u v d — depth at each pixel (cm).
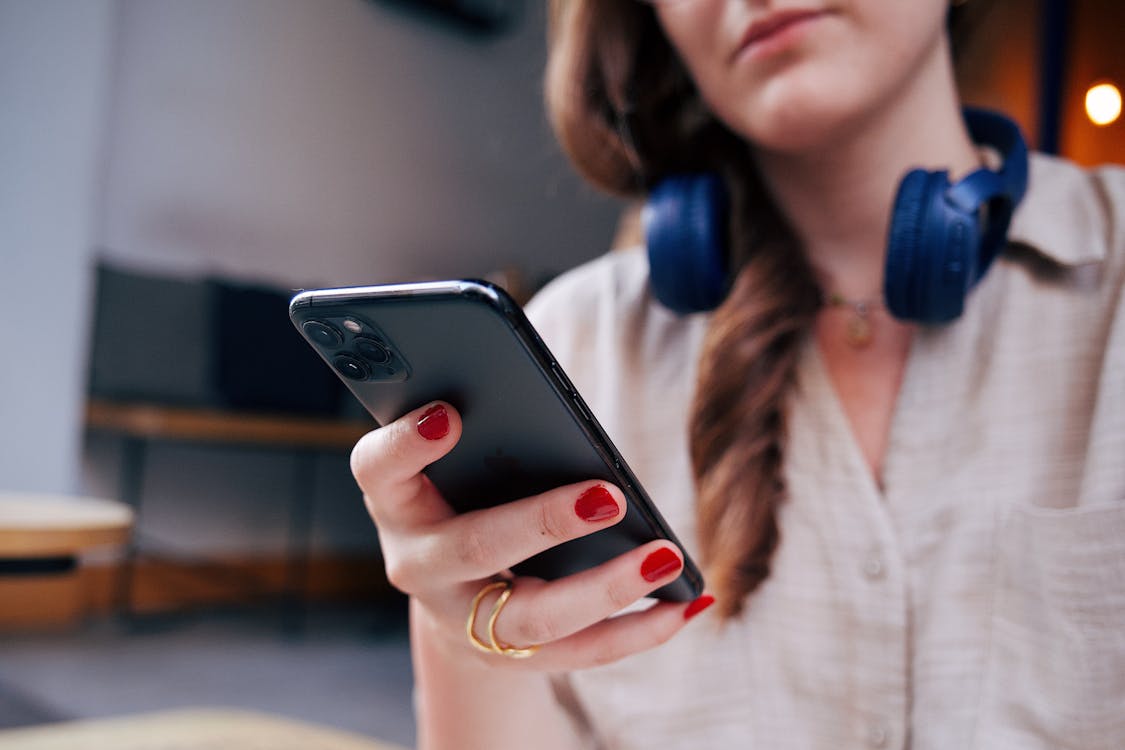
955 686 62
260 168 473
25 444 381
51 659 316
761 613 68
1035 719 60
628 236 90
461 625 54
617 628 54
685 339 78
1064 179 70
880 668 64
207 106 454
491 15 561
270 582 469
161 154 439
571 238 616
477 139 566
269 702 283
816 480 68
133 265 429
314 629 408
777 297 69
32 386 383
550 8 84
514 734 64
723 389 69
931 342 67
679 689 69
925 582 64
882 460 69
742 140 75
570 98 82
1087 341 64
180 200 445
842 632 66
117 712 258
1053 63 119
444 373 45
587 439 45
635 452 76
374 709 283
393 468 48
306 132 491
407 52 532
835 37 59
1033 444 63
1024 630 61
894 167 68
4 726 230
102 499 413
